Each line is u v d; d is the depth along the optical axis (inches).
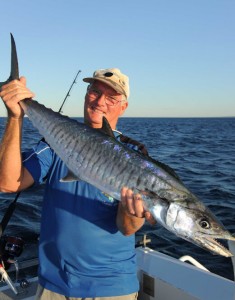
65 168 44.1
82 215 41.6
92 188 42.3
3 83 41.9
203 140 603.2
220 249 39.4
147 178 39.9
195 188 193.5
